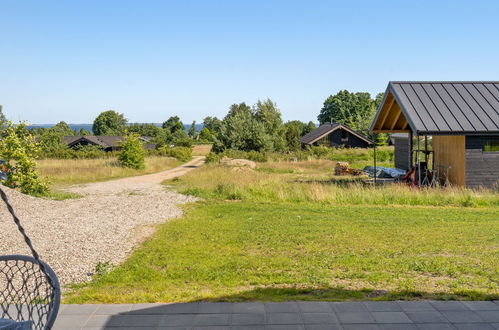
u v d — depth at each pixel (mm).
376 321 5016
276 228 10898
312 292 6074
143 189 21484
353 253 8352
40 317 3633
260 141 51531
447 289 6121
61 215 13352
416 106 19109
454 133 17656
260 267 7461
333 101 106500
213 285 6527
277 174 31609
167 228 11078
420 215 12914
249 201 16609
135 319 5121
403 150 30719
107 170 30547
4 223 11922
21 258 3779
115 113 138375
